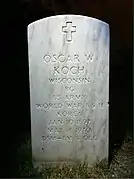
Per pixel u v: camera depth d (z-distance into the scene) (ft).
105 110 2.32
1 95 3.32
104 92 2.29
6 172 2.35
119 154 2.64
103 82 2.28
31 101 2.29
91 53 2.24
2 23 3.63
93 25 2.21
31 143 2.50
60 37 2.21
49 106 2.30
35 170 2.36
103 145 2.38
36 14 3.88
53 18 2.19
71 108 2.31
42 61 2.24
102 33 2.22
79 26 2.20
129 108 3.36
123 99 3.49
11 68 3.51
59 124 2.33
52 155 2.38
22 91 3.38
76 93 2.29
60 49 2.23
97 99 2.30
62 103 2.30
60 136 2.35
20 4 3.72
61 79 2.27
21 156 2.52
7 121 3.01
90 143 2.37
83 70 2.26
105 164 2.40
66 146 2.36
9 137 2.78
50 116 2.32
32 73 2.25
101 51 2.24
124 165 2.46
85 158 2.39
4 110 3.15
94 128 2.34
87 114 2.32
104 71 2.26
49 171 2.35
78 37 2.22
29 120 3.03
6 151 2.58
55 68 2.25
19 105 3.22
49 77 2.26
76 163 2.39
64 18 2.19
